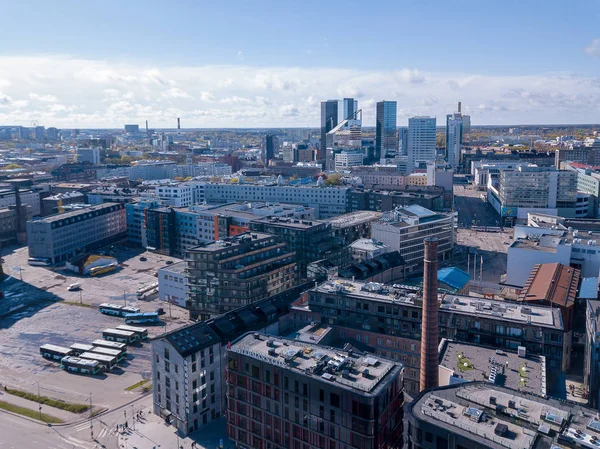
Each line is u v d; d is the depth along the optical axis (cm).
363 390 10994
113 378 17862
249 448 13138
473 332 15012
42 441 14150
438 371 13538
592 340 15450
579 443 8575
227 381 13338
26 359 19300
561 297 18938
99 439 14238
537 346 14225
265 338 13612
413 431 9850
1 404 16012
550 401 10006
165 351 14738
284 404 12194
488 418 9581
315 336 16388
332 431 11431
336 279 19112
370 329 16675
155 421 15150
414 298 16200
